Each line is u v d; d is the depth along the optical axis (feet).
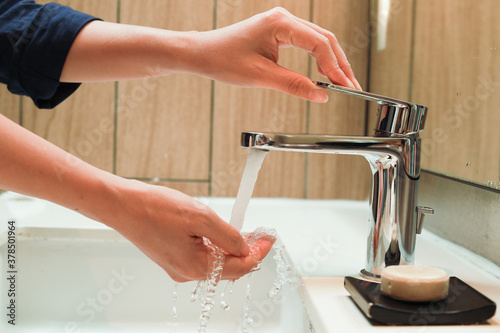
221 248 1.59
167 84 3.40
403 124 1.73
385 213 1.80
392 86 2.96
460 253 2.21
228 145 3.45
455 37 2.18
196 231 1.51
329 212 3.18
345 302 1.65
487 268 2.00
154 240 1.53
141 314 2.57
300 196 3.50
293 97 3.43
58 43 2.00
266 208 3.25
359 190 3.49
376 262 1.83
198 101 3.41
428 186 2.57
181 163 3.45
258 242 1.71
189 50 1.91
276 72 1.82
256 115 3.43
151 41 1.95
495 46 1.85
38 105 2.15
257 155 1.72
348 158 3.47
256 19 1.83
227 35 1.88
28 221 2.74
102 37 1.99
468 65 2.06
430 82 2.44
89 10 3.32
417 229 1.82
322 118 3.44
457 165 2.16
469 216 2.16
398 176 1.77
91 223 2.72
